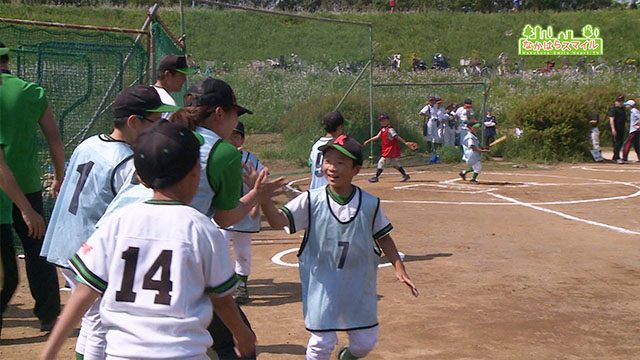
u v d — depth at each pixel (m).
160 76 6.37
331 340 4.59
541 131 21.91
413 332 6.25
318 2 53.81
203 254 2.83
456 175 18.67
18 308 7.03
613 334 6.23
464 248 9.63
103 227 2.91
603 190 15.43
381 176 18.56
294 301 7.26
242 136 6.83
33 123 5.85
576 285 7.77
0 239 5.84
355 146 4.55
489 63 42.31
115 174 4.16
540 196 14.58
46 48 9.37
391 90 29.61
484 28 48.50
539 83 36.00
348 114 22.30
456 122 22.83
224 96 4.00
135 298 2.75
